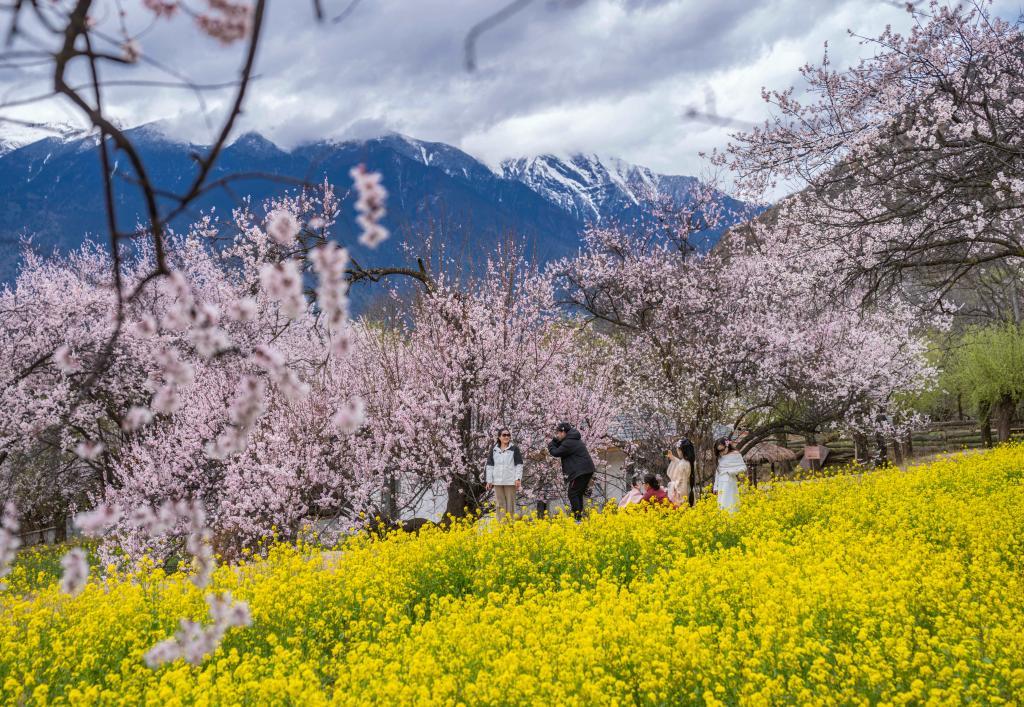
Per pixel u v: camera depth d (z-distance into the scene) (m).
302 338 17.88
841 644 6.51
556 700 5.64
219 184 1.67
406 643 7.28
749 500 14.80
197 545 3.38
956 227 12.45
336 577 9.88
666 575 9.05
